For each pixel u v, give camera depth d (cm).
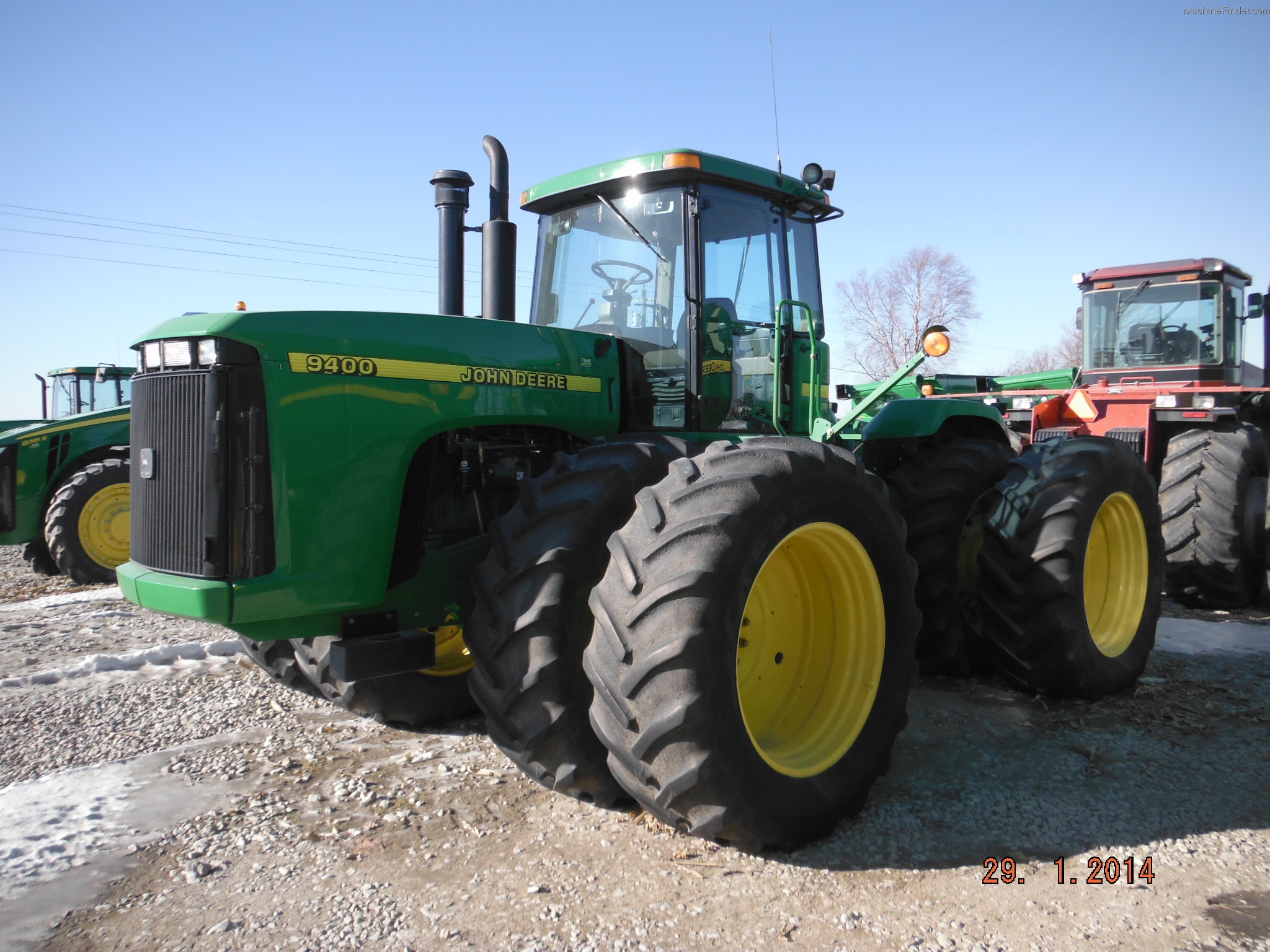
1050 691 374
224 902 231
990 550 373
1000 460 427
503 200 358
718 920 221
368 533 276
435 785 303
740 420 378
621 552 247
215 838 266
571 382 334
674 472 259
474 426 310
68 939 216
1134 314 886
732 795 235
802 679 297
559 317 399
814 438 387
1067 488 366
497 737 268
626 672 235
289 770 319
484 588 272
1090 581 404
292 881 241
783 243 397
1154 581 416
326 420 268
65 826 273
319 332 271
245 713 379
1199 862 247
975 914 223
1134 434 697
